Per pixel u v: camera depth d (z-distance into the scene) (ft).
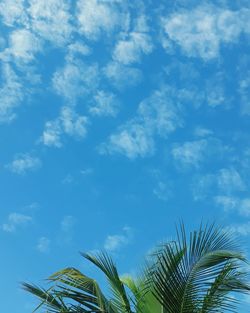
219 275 26.40
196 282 25.58
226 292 26.99
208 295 25.61
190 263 25.88
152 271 27.09
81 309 26.71
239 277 26.14
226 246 26.30
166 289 25.61
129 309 29.14
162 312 28.99
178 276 25.57
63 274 26.00
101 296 26.73
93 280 26.32
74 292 26.89
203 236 26.37
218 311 25.45
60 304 27.96
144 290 29.50
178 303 25.49
